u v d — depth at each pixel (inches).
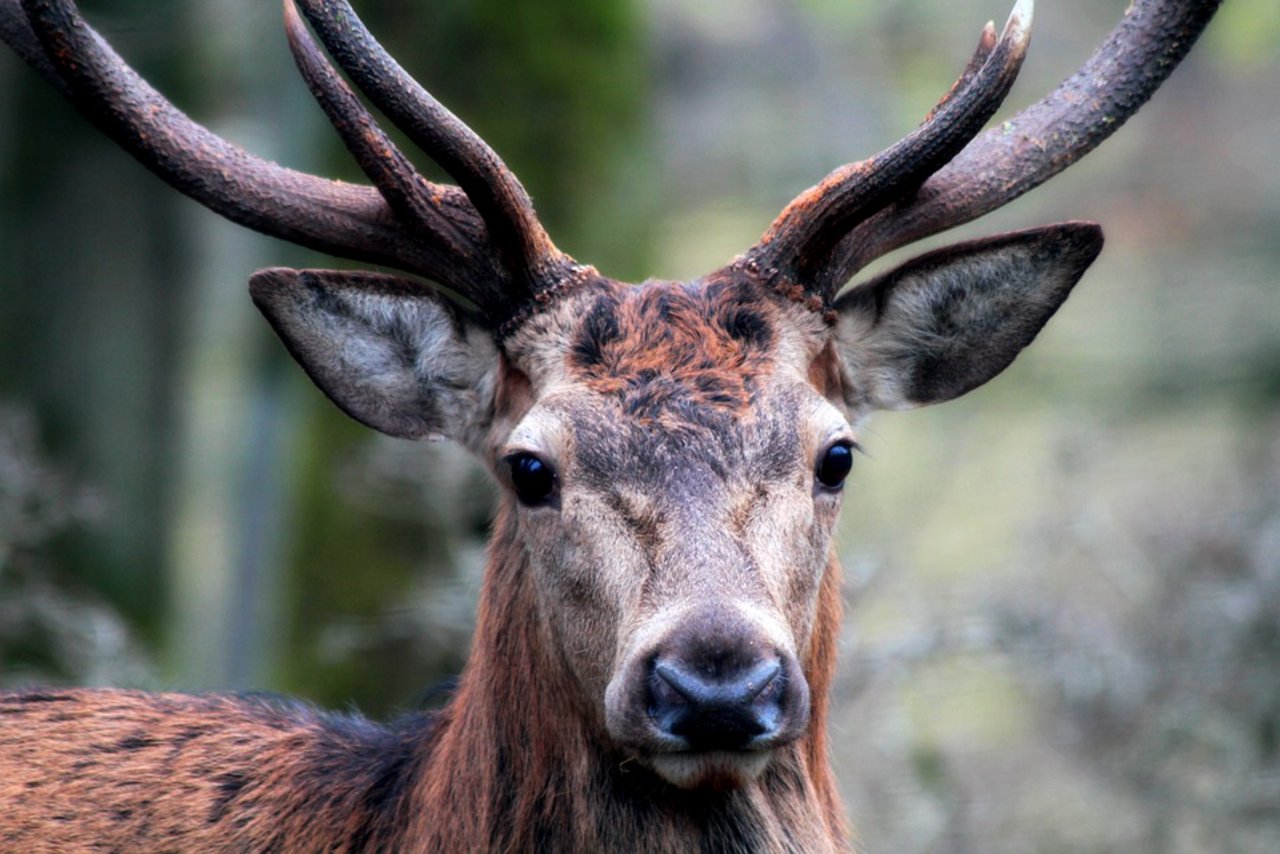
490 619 311.1
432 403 331.6
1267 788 492.7
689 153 1064.2
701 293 305.6
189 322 725.9
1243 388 848.3
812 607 292.0
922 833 506.3
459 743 310.5
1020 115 340.8
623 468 284.0
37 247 685.3
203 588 775.1
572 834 299.1
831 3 1112.8
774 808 302.4
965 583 613.9
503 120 619.2
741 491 282.4
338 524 600.1
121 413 694.5
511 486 314.8
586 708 294.8
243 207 329.1
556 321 308.7
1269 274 928.9
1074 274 328.5
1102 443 718.5
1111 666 513.0
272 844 325.4
